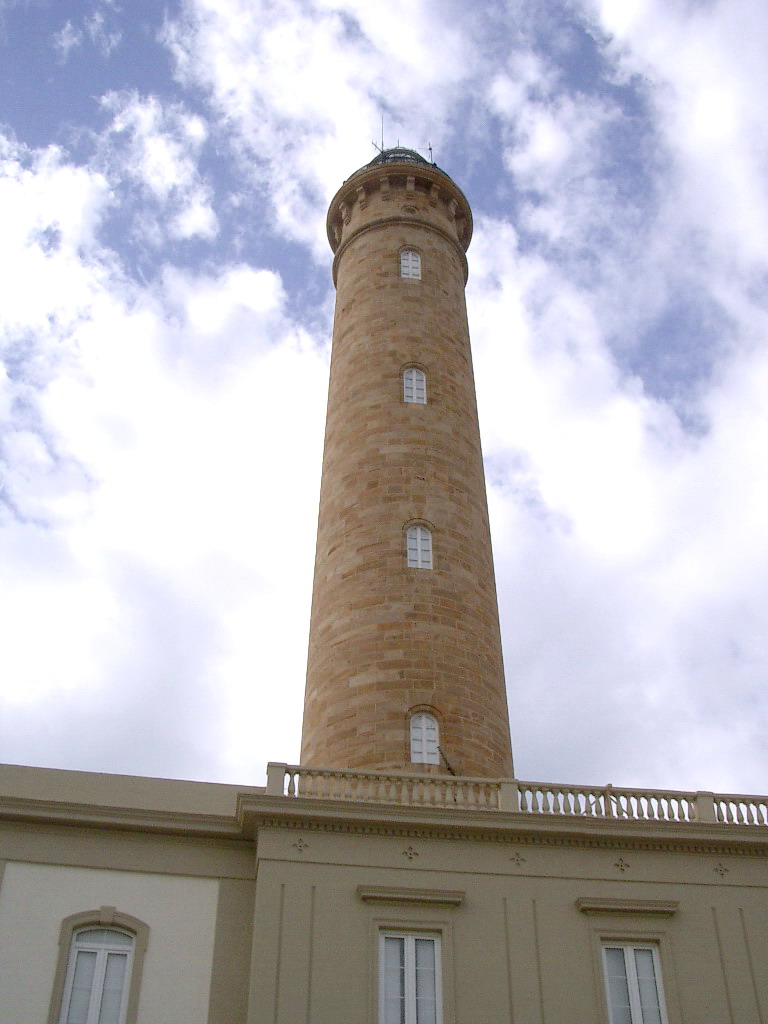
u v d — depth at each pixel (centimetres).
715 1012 2283
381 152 4759
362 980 2194
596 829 2453
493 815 2422
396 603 3152
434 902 2306
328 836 2370
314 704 3119
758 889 2466
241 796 2364
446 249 4294
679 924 2384
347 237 4359
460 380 3869
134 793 2550
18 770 2533
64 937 2250
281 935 2222
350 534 3356
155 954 2272
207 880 2384
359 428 3609
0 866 2312
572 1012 2228
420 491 3428
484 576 3403
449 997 2203
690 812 2575
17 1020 2141
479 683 3103
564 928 2333
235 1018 2219
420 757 2889
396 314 3922
